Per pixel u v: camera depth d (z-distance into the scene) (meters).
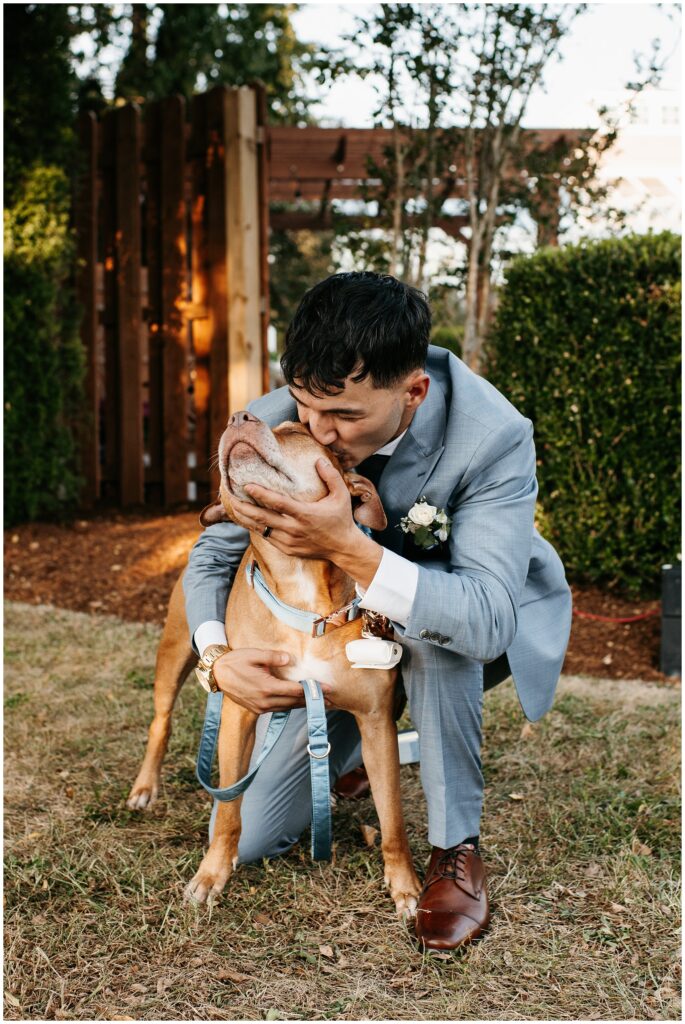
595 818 2.56
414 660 2.11
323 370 1.78
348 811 2.69
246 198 6.61
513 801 2.71
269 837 2.34
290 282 12.33
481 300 6.56
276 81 10.63
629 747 3.07
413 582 1.89
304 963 1.96
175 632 2.56
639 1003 1.83
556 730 3.23
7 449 6.48
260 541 2.09
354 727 2.60
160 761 2.73
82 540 6.17
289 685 2.08
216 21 9.89
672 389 4.61
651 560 4.80
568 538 4.86
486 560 2.01
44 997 1.85
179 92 9.82
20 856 2.38
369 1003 1.83
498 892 2.22
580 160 6.21
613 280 4.75
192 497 7.50
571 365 4.82
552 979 1.90
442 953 1.97
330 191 9.62
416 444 2.10
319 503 1.80
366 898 2.20
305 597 2.12
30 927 2.07
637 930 2.06
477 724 2.16
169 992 1.87
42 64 6.72
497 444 2.08
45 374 6.62
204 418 7.05
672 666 3.99
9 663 4.07
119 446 7.35
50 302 6.61
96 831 2.52
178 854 2.40
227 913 2.14
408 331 1.81
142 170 7.50
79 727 3.28
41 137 6.72
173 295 7.04
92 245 7.25
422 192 6.54
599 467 4.75
